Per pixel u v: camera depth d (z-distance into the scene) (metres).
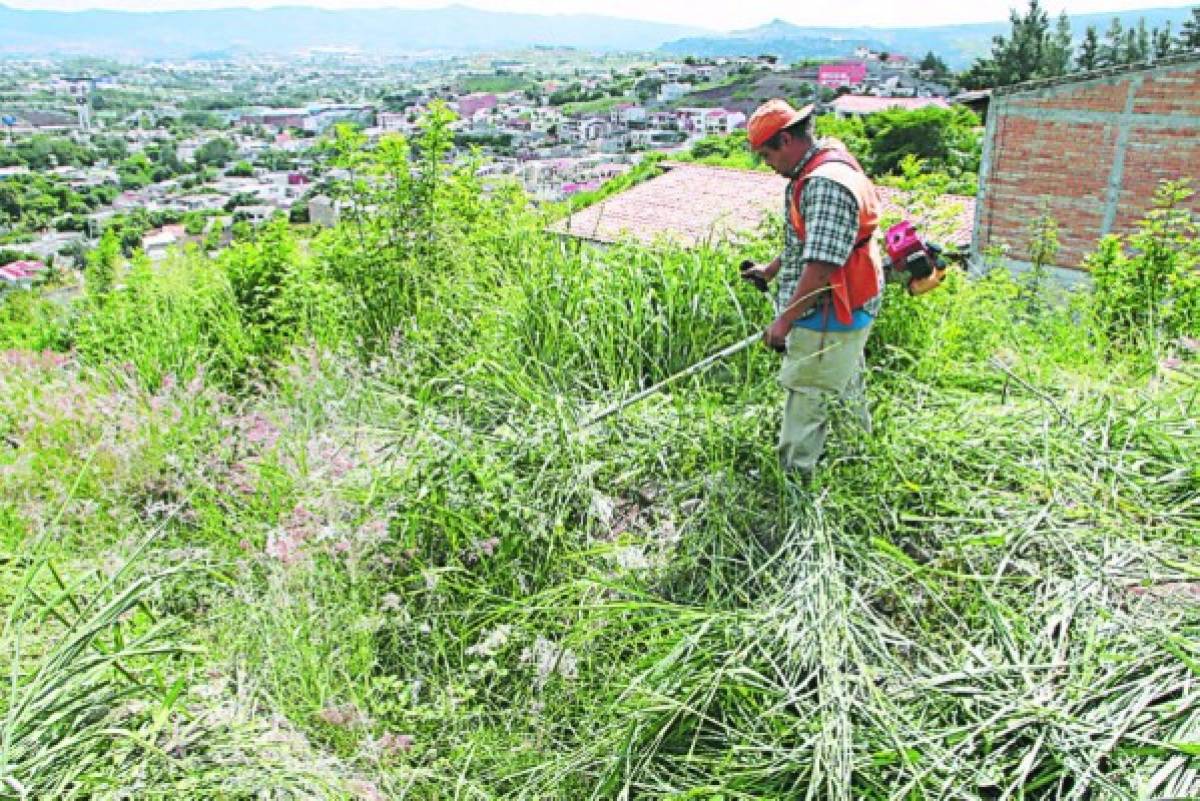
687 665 2.76
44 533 3.14
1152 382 4.21
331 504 3.41
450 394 4.22
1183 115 13.59
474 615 3.28
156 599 3.27
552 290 4.80
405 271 5.46
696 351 4.61
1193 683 2.37
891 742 2.43
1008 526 3.17
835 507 3.31
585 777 2.68
